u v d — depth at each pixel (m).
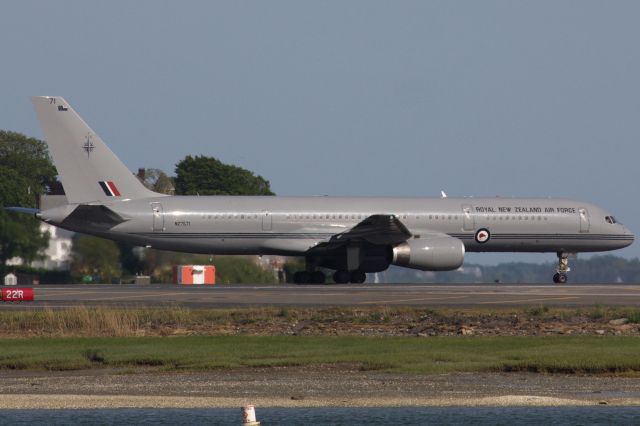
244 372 90.12
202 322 126.19
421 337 112.50
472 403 76.31
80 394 79.88
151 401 77.06
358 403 76.31
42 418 71.88
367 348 101.69
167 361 94.44
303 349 101.06
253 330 119.81
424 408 74.88
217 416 72.31
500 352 98.44
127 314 125.25
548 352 97.50
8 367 93.56
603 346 102.62
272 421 70.88
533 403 76.31
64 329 119.69
